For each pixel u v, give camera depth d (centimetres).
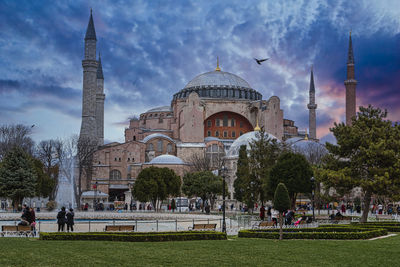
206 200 8356
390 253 2069
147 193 7662
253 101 12812
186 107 12044
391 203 6862
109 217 5103
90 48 11906
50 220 4925
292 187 5619
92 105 11775
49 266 1648
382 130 4266
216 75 14038
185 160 11706
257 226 4019
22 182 6731
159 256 1925
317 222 4419
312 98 14062
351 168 4228
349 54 11850
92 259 1822
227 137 12912
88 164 10150
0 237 2873
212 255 1975
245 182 6156
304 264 1769
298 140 11212
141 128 13325
